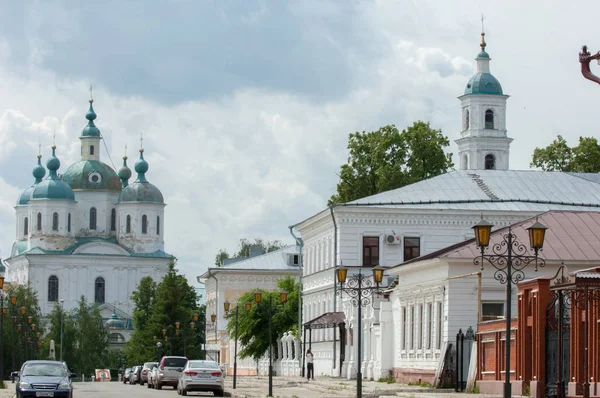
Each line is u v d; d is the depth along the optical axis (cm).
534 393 4462
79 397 6412
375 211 8875
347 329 8100
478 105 13462
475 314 5972
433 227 8894
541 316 4478
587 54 3588
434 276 6244
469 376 5356
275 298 11188
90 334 19512
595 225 6103
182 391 6694
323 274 9619
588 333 4128
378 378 7112
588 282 3838
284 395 5994
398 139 12206
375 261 8925
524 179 9306
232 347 13888
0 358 8194
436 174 12144
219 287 14925
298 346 10188
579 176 9881
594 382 4103
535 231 3666
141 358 15538
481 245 3688
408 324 6725
